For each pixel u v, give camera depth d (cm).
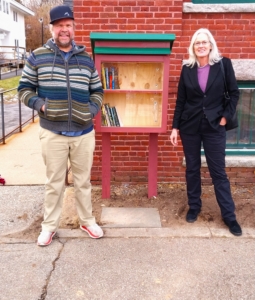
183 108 391
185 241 364
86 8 447
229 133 508
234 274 314
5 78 2341
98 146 486
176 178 501
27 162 607
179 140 487
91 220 372
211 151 377
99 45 383
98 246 354
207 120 370
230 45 464
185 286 298
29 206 443
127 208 432
